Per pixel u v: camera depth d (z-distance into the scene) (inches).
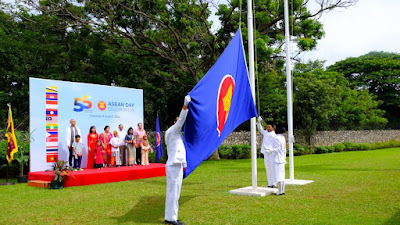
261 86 874.1
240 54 297.1
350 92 1352.1
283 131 309.9
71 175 377.1
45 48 767.1
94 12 650.8
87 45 793.6
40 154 435.5
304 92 969.5
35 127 432.8
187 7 671.1
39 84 439.5
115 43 738.2
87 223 216.5
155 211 248.5
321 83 969.5
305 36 752.3
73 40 790.5
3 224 217.8
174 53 735.1
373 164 595.2
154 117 916.0
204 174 478.0
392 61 1636.3
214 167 584.4
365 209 241.9
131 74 767.1
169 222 211.9
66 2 666.8
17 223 219.5
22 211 253.3
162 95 878.4
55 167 373.4
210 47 714.8
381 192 309.9
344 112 1280.8
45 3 658.2
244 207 253.8
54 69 765.9
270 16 718.5
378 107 1626.5
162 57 742.5
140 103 553.3
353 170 504.1
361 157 775.7
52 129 449.4
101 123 502.9
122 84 805.9
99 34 712.4
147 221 219.5
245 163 669.9
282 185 303.0
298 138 1018.1
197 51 716.0
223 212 239.0
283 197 290.8
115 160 489.4
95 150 471.8
